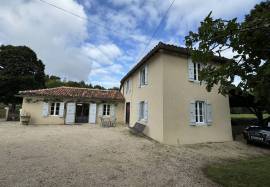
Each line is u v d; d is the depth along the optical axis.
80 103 15.16
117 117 16.12
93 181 3.76
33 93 13.55
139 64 11.06
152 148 6.96
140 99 11.23
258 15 2.92
